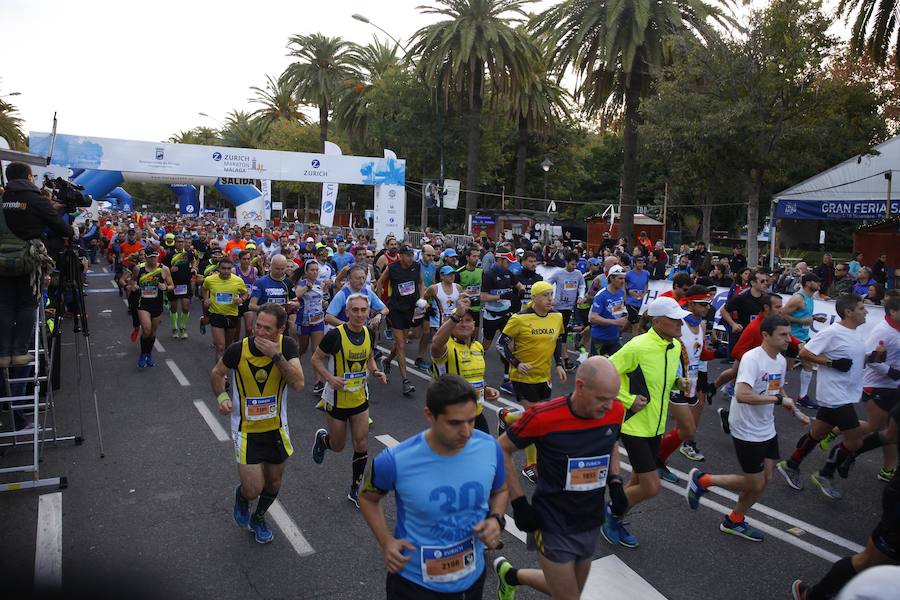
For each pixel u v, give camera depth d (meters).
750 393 4.89
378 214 24.41
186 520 5.36
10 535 5.07
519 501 3.51
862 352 5.88
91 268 26.53
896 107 22.67
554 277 11.43
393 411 8.52
